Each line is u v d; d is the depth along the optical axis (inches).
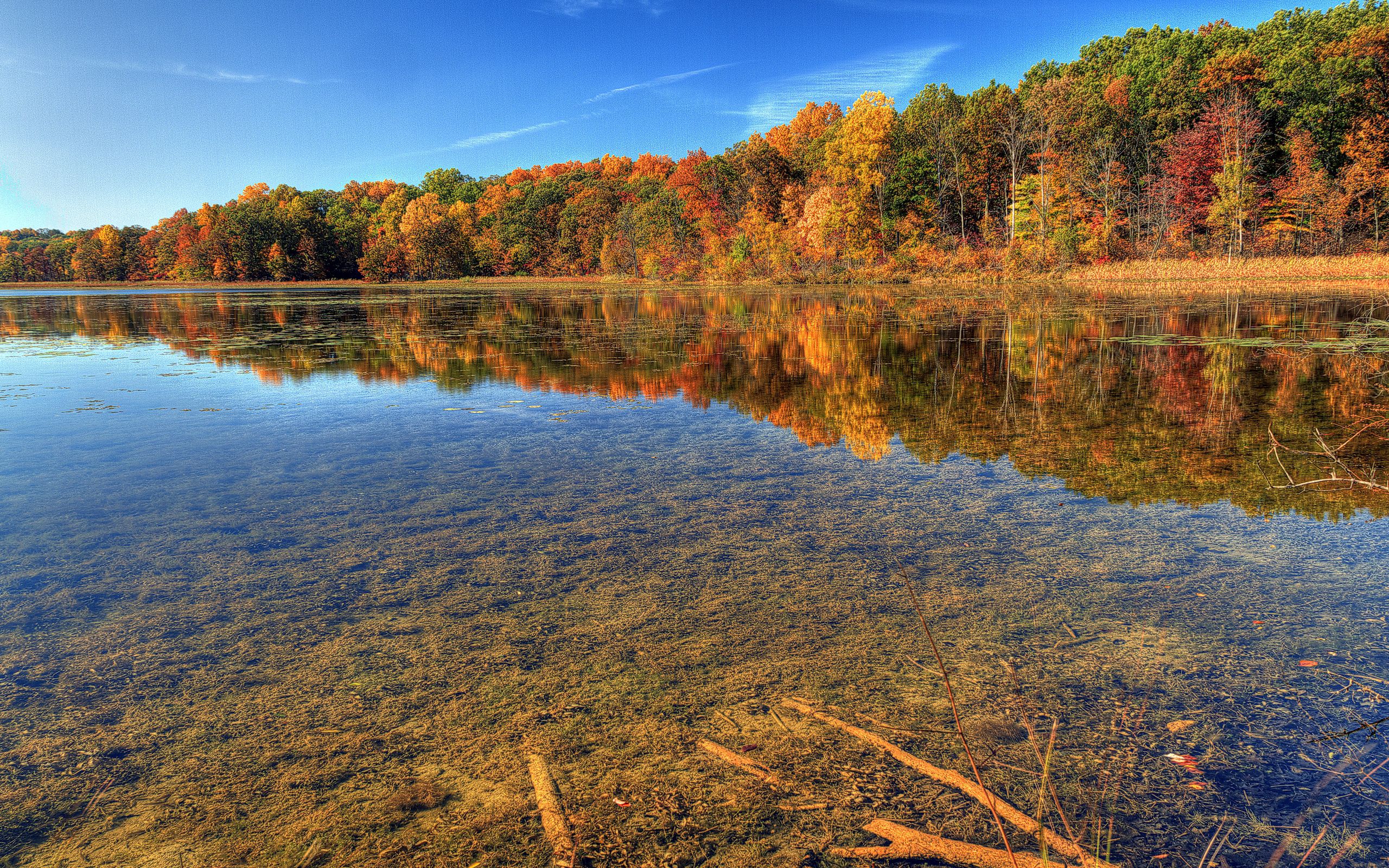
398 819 74.4
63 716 94.5
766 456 220.4
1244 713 88.9
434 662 106.1
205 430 260.2
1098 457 209.3
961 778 78.0
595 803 75.9
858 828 70.9
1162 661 101.6
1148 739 84.2
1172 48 1843.0
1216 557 138.1
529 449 231.5
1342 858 65.1
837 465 208.5
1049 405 283.7
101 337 628.1
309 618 120.7
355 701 96.6
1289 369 352.8
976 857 66.1
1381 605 116.6
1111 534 151.0
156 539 157.0
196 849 71.1
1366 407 262.7
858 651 106.5
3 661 108.1
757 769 80.5
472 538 155.7
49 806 78.2
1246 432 232.4
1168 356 409.7
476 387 351.6
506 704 95.1
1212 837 68.4
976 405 287.9
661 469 207.3
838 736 86.4
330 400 317.7
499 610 122.6
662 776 79.9
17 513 172.7
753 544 149.6
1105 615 115.9
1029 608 118.9
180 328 724.0
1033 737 85.0
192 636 115.0
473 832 72.2
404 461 218.7
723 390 334.6
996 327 606.9
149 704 96.9
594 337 593.6
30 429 262.1
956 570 134.9
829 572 135.0
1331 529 150.3
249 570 140.6
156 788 80.7
